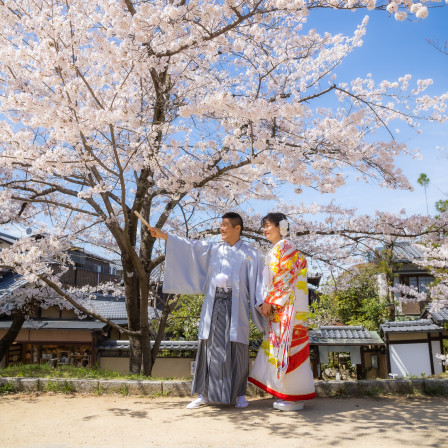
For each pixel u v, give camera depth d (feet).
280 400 11.88
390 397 13.76
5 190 23.53
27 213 32.27
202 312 12.57
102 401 13.91
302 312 11.82
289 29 23.07
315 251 29.37
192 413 11.73
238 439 9.29
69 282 55.42
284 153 19.08
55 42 15.21
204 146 22.86
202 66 21.20
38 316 52.16
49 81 15.84
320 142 19.39
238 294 12.21
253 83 26.30
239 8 16.92
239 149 20.01
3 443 9.30
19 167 25.14
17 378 15.79
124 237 23.58
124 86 17.24
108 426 10.57
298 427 10.12
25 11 20.26
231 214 12.88
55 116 15.60
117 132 21.27
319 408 12.09
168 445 9.02
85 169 23.43
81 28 16.15
